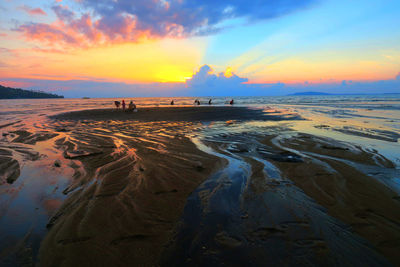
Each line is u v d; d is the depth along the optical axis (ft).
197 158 19.98
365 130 34.94
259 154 21.35
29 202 11.73
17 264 7.54
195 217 10.33
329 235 8.97
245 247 8.28
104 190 13.14
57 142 26.66
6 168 16.94
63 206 11.32
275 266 7.38
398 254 7.92
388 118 51.96
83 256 7.88
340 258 7.71
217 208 11.14
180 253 7.98
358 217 10.34
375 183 14.14
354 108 87.30
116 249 8.21
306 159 19.44
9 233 9.11
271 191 13.12
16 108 99.45
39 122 47.93
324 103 134.51
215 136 31.19
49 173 15.90
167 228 9.48
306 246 8.32
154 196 12.43
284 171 16.49
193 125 43.50
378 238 8.82
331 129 36.42
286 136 30.42
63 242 8.57
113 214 10.53
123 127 40.65
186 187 13.69
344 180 14.69
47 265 7.50
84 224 9.72
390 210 10.96
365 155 20.42
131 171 16.43
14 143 25.98
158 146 24.79
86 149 22.93
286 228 9.45
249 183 14.32
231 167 17.46
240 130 36.52
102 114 69.05
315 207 11.29
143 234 9.05
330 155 20.63
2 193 12.74
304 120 50.52
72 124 44.73
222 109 91.25
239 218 10.25
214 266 7.39
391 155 20.35
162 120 52.54
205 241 8.60
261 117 58.29
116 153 21.57
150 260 7.69
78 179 14.82
